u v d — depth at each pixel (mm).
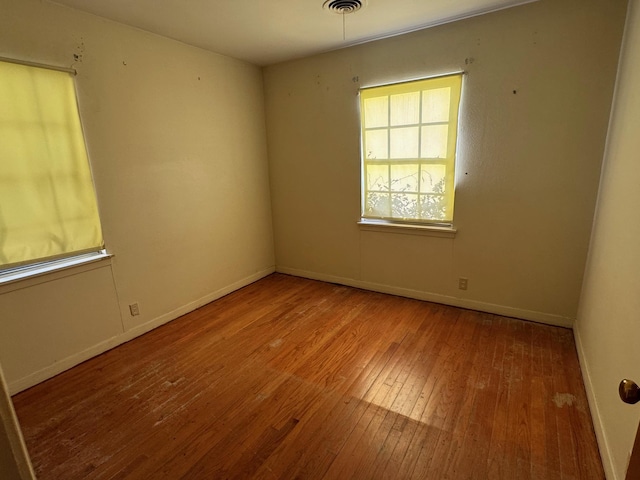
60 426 1904
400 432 1798
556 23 2391
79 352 2490
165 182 2984
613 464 1431
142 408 2029
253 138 3861
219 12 2426
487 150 2795
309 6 2369
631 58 1924
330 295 3611
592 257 2383
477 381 2178
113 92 2547
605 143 2381
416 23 2738
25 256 2172
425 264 3318
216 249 3543
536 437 1737
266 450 1713
